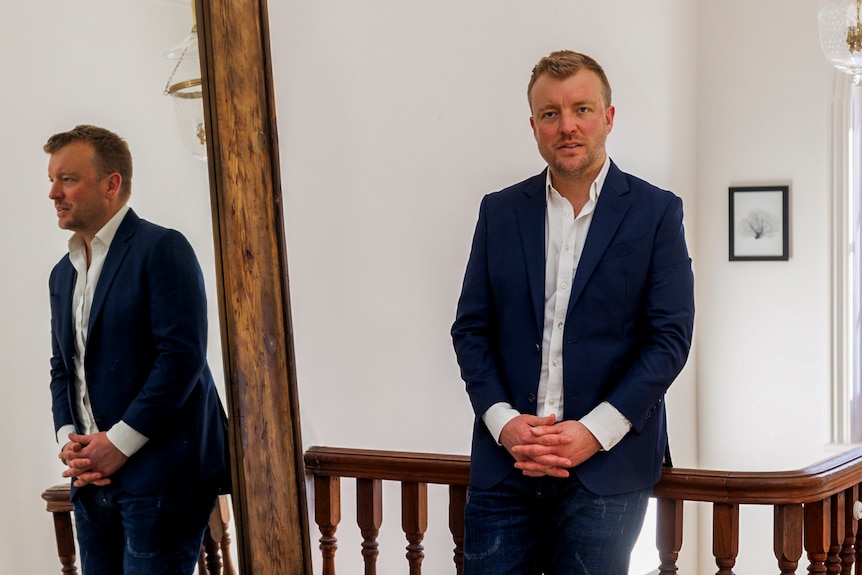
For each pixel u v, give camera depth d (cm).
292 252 352
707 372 744
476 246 245
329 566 308
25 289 210
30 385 212
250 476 258
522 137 511
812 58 694
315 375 364
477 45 473
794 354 709
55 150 215
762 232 716
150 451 238
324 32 370
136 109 234
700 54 738
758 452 724
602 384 225
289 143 351
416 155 428
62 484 219
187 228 246
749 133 720
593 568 226
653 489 258
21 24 209
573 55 226
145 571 237
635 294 225
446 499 456
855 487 278
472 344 239
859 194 699
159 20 239
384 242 407
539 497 231
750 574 719
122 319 230
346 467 302
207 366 250
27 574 212
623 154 638
